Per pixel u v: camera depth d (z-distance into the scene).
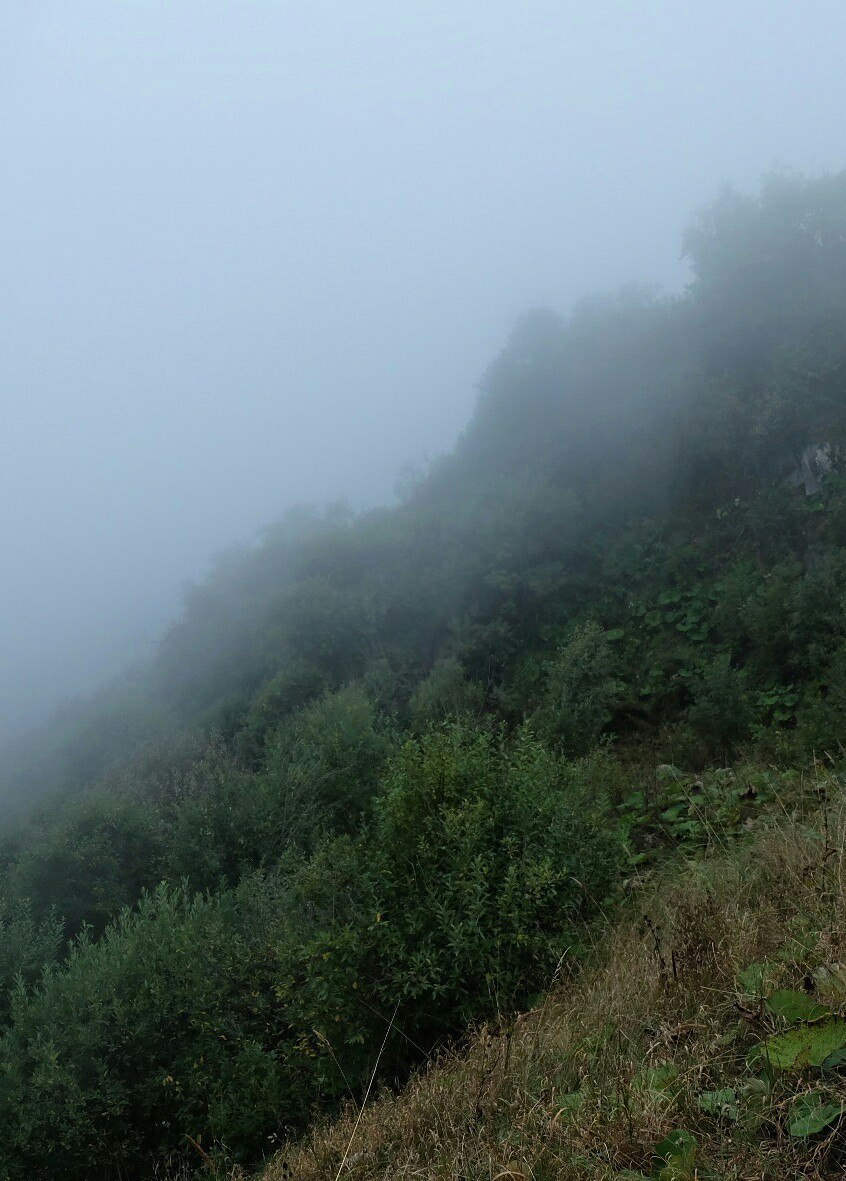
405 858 3.93
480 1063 2.73
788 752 5.60
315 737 8.07
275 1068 3.75
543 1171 1.99
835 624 7.05
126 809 6.87
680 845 4.57
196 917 4.71
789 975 2.30
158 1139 3.93
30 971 5.18
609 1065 2.35
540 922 3.71
